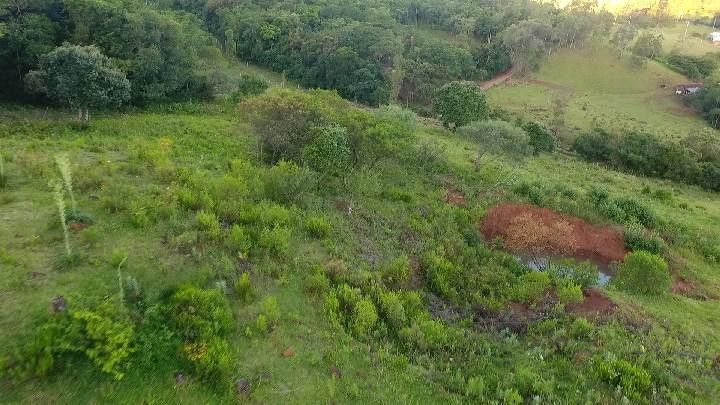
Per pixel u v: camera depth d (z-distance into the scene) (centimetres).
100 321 960
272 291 1329
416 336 1287
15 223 1303
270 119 2319
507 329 1425
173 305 1086
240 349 1095
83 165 1842
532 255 2105
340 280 1463
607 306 1616
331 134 2195
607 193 2794
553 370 1234
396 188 2473
